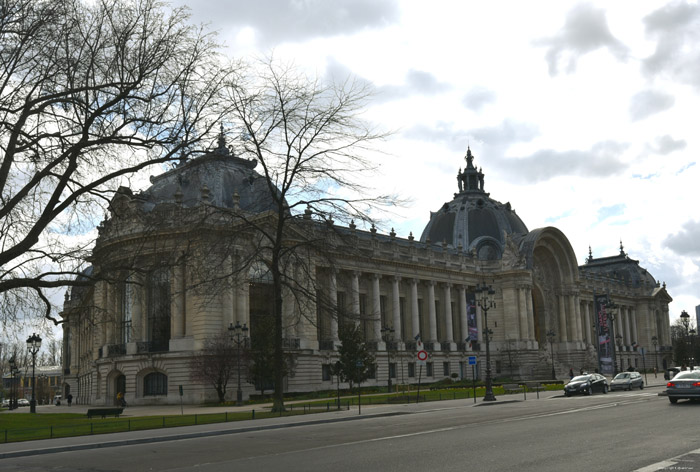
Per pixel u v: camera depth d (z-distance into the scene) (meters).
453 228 130.38
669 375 95.69
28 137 33.41
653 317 177.62
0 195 32.69
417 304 108.19
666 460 17.44
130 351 76.94
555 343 130.62
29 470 20.86
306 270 46.28
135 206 46.72
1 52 32.78
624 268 179.38
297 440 26.84
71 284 35.53
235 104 37.41
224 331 73.88
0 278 34.44
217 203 79.00
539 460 18.25
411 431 28.38
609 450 19.78
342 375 71.19
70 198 33.84
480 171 138.38
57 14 33.50
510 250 121.31
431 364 107.56
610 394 60.78
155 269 37.53
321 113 43.03
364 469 17.73
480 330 119.06
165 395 75.31
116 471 19.73
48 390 187.00
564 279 134.00
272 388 76.69
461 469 17.17
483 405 49.34
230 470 18.70
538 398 58.16
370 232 105.81
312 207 43.62
